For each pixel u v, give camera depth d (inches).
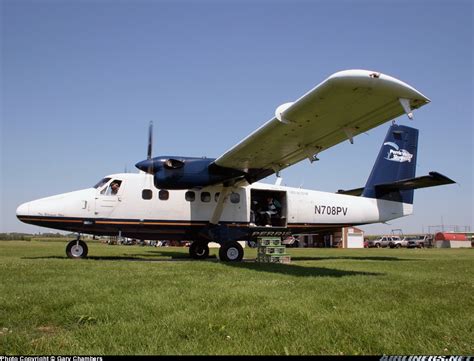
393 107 360.8
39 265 389.1
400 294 232.7
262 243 538.3
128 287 245.0
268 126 418.6
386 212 689.6
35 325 157.1
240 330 149.8
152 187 574.6
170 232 580.7
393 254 896.3
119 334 142.3
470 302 208.5
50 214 535.2
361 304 201.8
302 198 638.5
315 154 493.7
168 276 307.7
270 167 554.6
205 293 225.3
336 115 386.3
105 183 561.6
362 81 317.7
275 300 207.0
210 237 568.4
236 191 603.8
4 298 200.2
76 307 181.9
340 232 2085.4
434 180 609.0
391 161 697.6
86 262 447.5
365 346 133.1
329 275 342.0
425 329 153.4
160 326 152.7
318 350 128.3
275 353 124.6
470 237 2415.1
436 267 457.1
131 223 562.9
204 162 530.6
